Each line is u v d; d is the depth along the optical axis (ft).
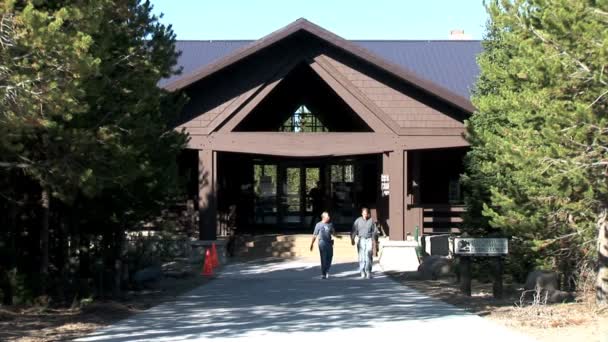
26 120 33.94
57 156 40.45
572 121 41.52
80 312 46.78
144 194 51.72
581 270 53.42
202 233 83.71
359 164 105.50
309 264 84.07
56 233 54.19
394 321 43.04
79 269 56.34
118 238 57.21
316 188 104.78
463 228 67.46
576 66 42.01
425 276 70.49
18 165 40.04
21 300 47.37
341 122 102.99
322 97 102.53
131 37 47.11
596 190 44.73
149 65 47.21
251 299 54.95
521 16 44.83
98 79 42.45
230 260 87.76
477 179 66.54
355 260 87.66
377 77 84.38
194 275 73.41
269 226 106.01
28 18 31.42
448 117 84.02
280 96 102.53
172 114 57.31
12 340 36.78
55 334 38.65
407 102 84.23
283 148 83.56
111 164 42.50
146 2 49.24
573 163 43.09
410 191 93.20
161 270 71.77
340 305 51.08
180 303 52.75
